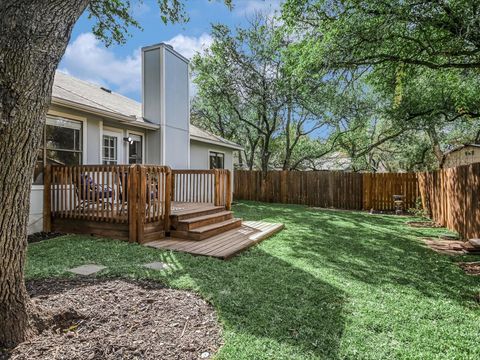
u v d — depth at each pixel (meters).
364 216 9.88
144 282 3.24
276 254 4.71
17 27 1.63
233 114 17.88
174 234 5.62
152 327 2.27
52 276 3.32
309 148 20.27
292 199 13.72
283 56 7.88
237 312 2.60
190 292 3.01
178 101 9.51
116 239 5.29
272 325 2.39
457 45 5.51
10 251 1.94
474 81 7.88
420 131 16.25
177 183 8.84
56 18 1.77
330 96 13.09
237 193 15.01
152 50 8.90
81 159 6.72
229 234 6.01
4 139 1.71
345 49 5.80
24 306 2.07
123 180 5.23
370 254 4.84
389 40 5.75
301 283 3.37
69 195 5.79
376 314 2.66
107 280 3.26
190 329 2.28
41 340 2.01
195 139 11.05
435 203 8.72
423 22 5.16
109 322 2.30
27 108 1.75
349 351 2.08
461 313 2.74
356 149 19.05
